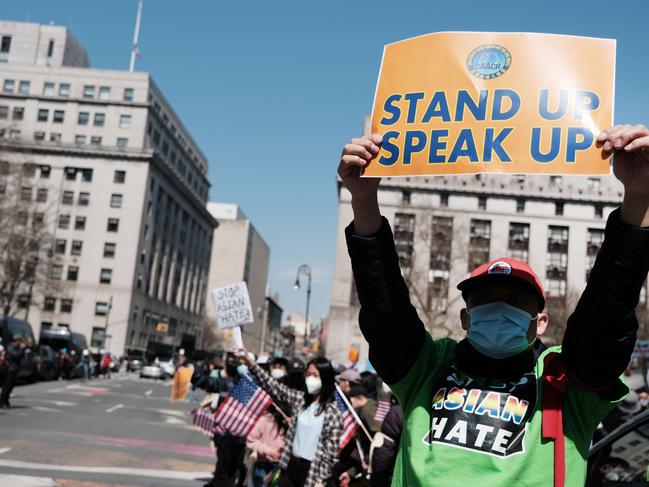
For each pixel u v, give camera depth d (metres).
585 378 2.27
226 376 10.05
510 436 2.21
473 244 61.41
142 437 15.38
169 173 85.50
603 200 62.25
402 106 2.62
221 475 8.55
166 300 91.00
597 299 2.23
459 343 2.50
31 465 9.87
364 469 6.09
